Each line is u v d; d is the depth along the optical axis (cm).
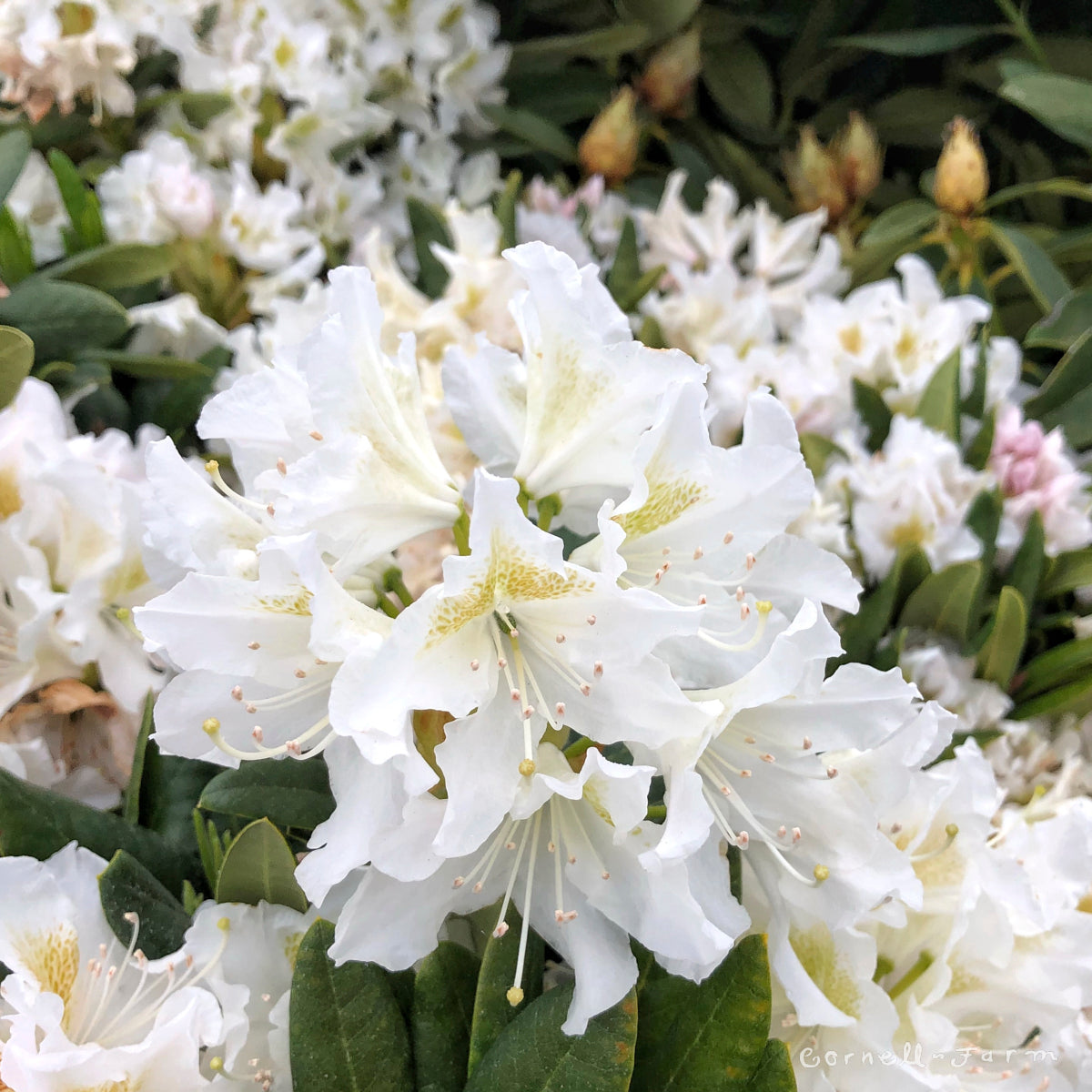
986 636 44
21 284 45
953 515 45
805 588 30
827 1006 29
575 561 28
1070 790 44
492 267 48
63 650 37
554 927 28
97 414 46
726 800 29
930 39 59
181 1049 28
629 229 55
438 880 28
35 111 48
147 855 33
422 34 56
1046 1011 33
